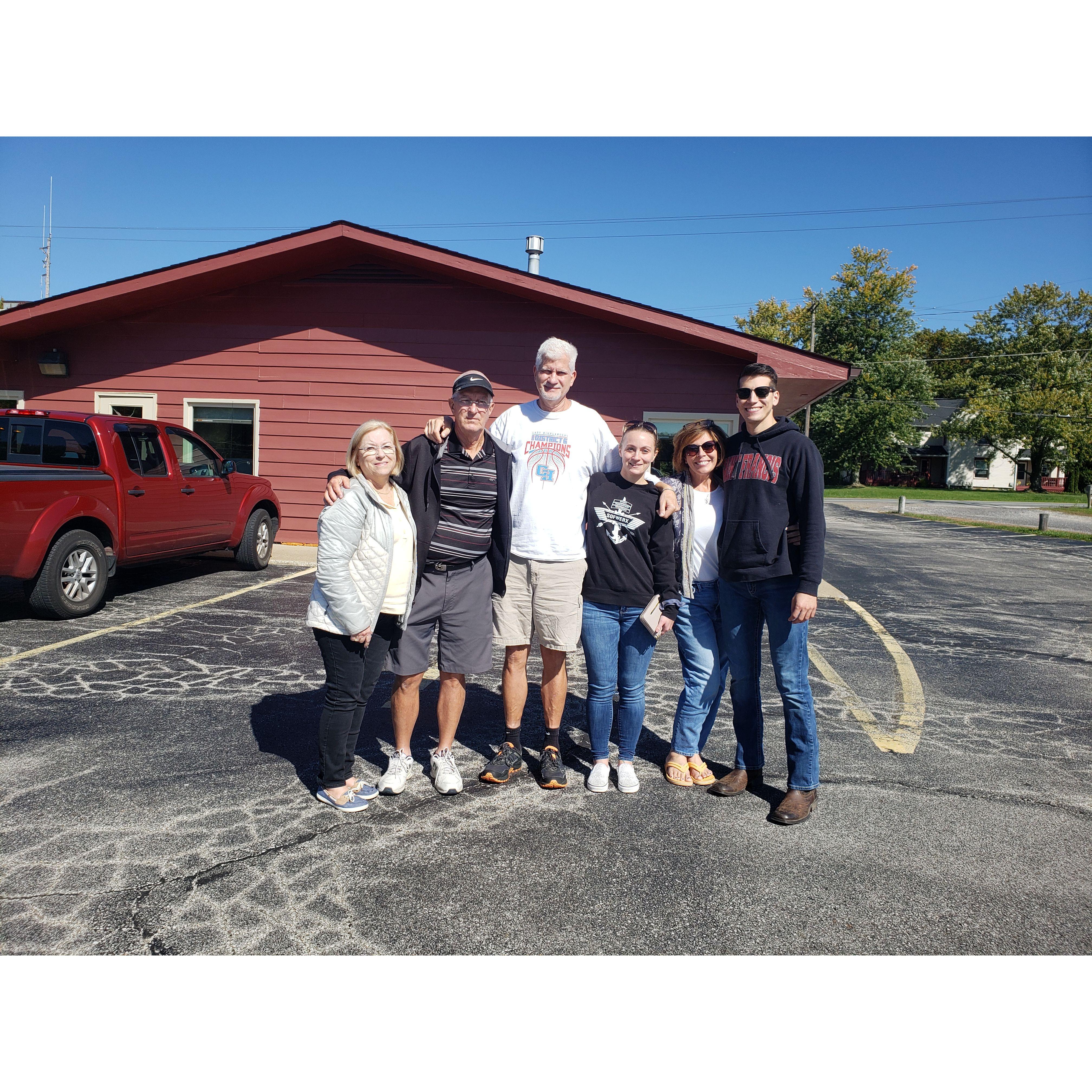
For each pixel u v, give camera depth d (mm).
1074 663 6594
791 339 57000
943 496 50406
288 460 10844
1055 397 58500
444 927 2523
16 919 2484
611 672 3613
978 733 4656
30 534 6062
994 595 10359
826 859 3039
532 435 3648
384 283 10539
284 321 10719
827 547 16047
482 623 3502
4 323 10164
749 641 3578
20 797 3336
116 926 2467
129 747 3902
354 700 3270
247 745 3979
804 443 3344
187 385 10914
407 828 3172
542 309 10234
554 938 2488
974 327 70562
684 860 2994
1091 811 3582
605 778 3605
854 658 6383
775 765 4012
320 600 3170
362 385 10656
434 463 3377
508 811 3365
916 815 3465
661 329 9445
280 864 2859
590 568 3562
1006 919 2676
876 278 53875
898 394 54281
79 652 5535
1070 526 25609
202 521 8180
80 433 6914
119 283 9820
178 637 6027
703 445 3584
